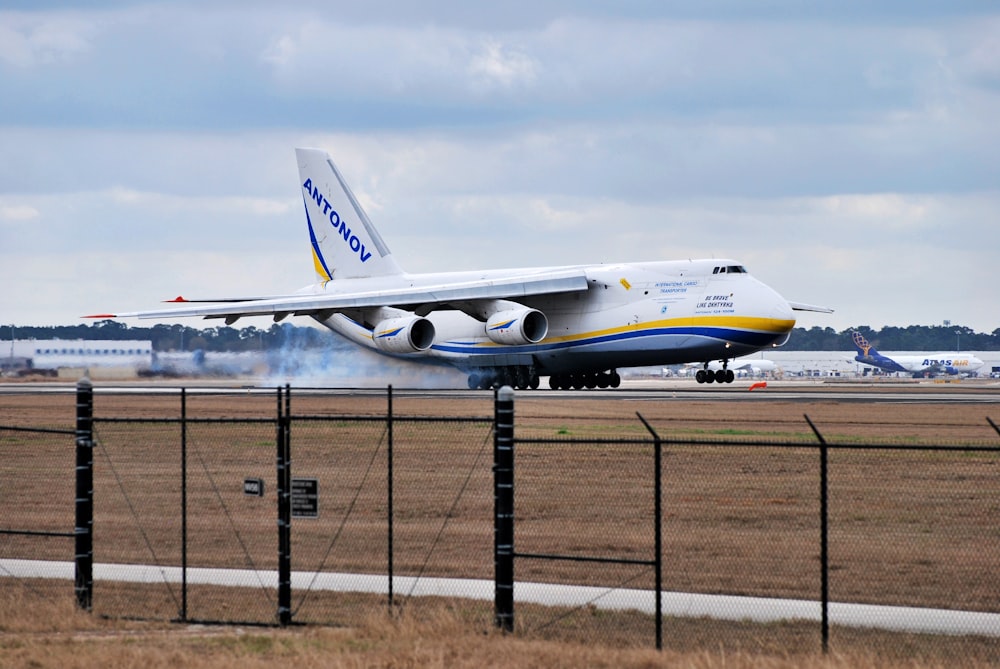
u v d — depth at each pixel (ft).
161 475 331.98
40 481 326.85
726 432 394.93
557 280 609.01
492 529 249.55
